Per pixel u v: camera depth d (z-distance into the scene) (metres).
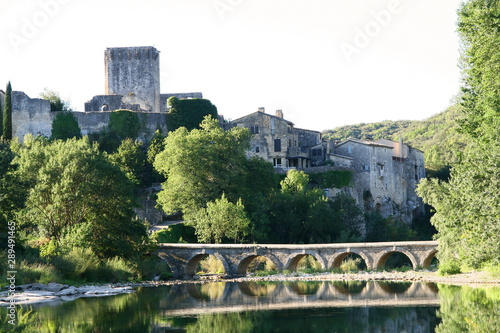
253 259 86.00
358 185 125.50
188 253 79.00
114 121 120.81
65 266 60.84
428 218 142.50
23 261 56.62
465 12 49.31
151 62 138.12
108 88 138.12
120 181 70.56
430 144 175.88
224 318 43.19
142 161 112.56
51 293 52.59
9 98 114.31
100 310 45.72
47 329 38.56
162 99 143.38
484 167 43.56
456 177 48.03
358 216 110.12
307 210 99.50
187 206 92.81
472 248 44.69
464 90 51.66
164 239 86.00
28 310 45.00
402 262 94.00
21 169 68.62
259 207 95.56
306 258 83.00
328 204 106.06
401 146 140.12
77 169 68.31
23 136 119.00
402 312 43.69
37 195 66.44
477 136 50.12
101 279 65.12
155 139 115.00
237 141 99.56
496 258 43.06
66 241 64.31
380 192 129.12
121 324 40.81
